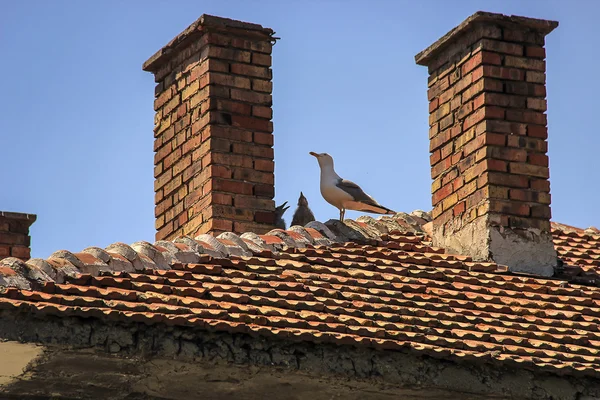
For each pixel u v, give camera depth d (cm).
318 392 1186
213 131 1555
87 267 1209
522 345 1249
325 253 1421
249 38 1608
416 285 1364
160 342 1114
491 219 1484
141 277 1225
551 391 1205
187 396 1173
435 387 1182
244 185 1555
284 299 1244
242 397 1187
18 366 1103
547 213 1511
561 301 1391
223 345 1134
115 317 1099
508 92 1528
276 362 1144
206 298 1209
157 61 1686
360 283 1335
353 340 1160
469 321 1292
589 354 1254
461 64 1566
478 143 1515
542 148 1527
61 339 1082
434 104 1606
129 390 1158
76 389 1147
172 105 1656
